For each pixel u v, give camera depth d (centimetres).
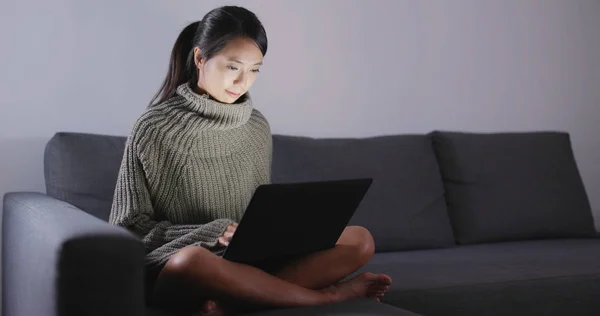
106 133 250
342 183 163
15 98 238
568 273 216
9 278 198
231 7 183
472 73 314
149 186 182
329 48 285
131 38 252
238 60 178
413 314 152
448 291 200
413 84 302
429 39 305
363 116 293
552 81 332
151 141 180
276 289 161
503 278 208
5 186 238
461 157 277
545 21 330
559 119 335
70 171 217
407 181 262
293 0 278
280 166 249
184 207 185
